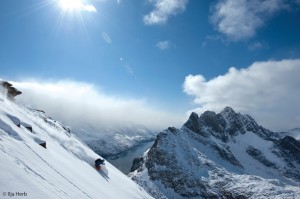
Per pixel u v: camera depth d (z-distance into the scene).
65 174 21.91
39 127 38.06
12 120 26.11
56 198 13.65
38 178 14.89
